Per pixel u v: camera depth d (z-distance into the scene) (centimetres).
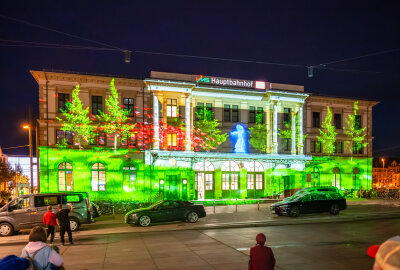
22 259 341
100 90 2870
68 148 2736
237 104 3316
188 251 1112
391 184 10019
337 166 3653
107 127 2808
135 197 2881
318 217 1995
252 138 3262
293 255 1023
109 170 2831
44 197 1681
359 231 1483
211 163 3195
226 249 1133
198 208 1870
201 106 3194
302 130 3450
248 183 3284
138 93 2973
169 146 2995
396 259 202
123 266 935
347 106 3775
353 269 870
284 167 3388
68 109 2786
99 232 1600
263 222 1806
